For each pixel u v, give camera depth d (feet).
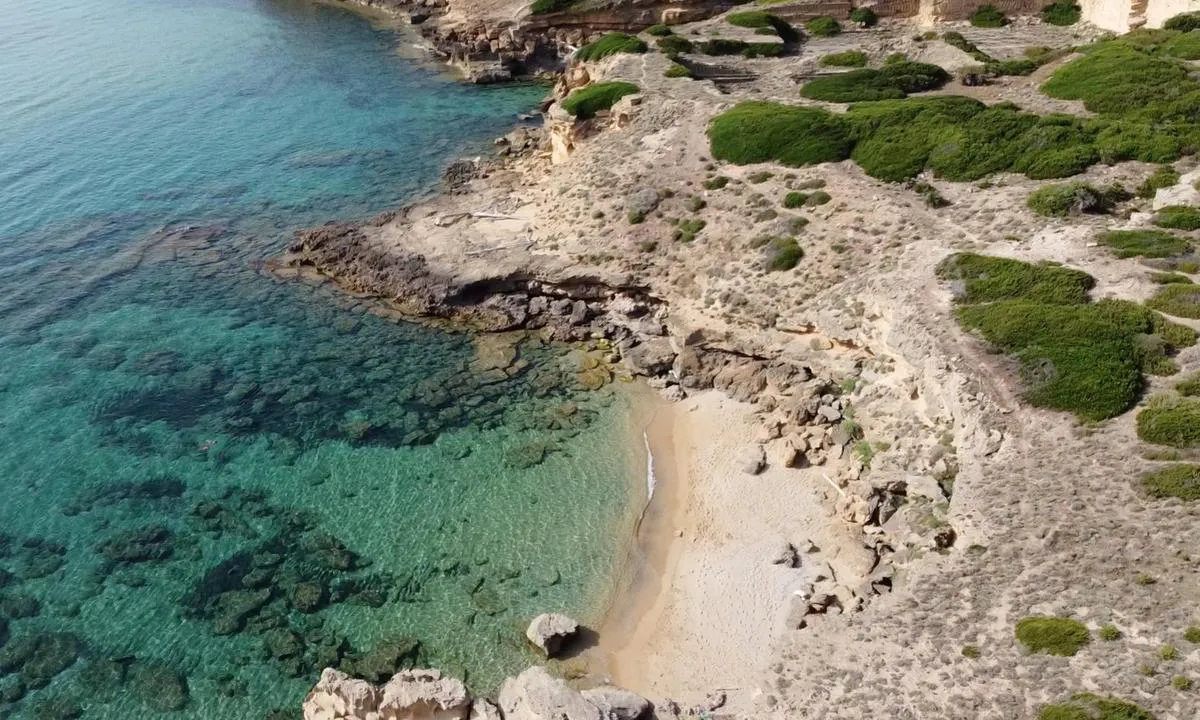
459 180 218.59
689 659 97.66
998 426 102.58
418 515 120.57
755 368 140.56
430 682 87.45
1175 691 68.69
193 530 118.62
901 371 123.44
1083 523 87.10
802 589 103.65
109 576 111.34
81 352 156.25
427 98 286.87
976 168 152.25
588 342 157.28
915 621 85.81
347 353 156.46
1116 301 111.24
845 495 114.62
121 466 130.11
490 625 104.06
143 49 333.01
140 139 246.47
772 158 170.81
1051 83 184.44
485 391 145.48
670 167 178.40
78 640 102.83
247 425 138.62
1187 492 85.56
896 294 127.44
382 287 173.17
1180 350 103.30
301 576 111.14
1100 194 135.64
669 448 130.72
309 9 411.54
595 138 201.77
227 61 321.73
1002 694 73.92
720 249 156.76
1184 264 116.06
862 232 145.89
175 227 199.93
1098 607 78.59
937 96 183.83
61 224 199.72
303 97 285.64
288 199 213.66
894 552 103.45
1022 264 121.49
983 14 260.62
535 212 189.78
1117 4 231.09
